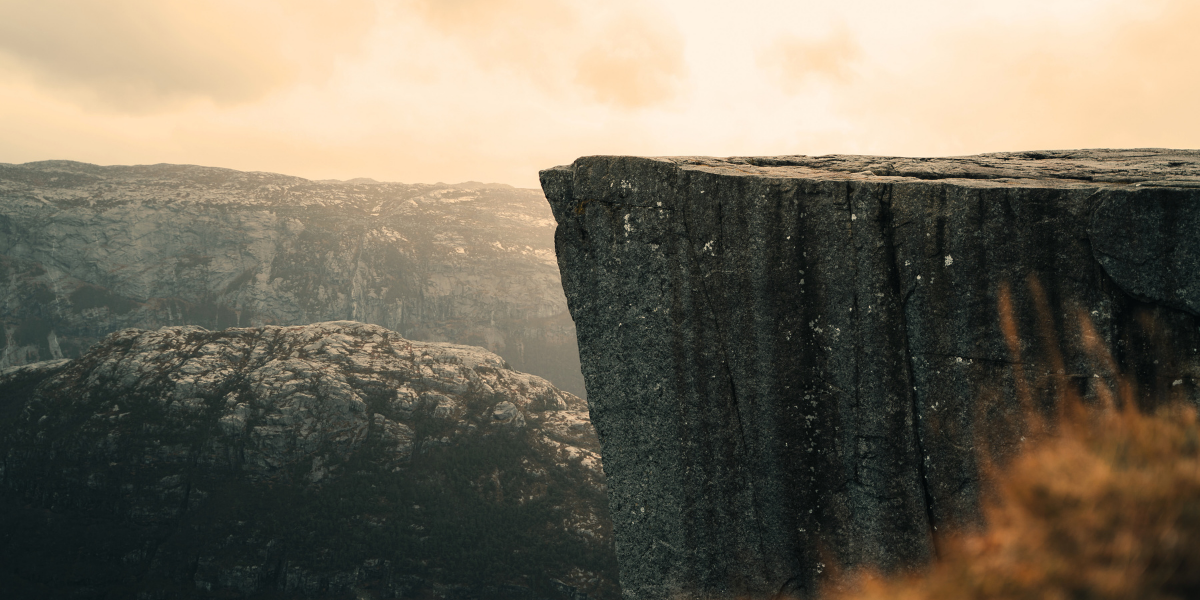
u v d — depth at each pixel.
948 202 9.62
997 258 9.35
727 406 11.18
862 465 10.29
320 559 143.25
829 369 10.52
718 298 11.15
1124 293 8.75
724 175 10.95
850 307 10.30
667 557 11.59
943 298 9.72
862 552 10.33
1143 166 10.54
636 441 11.80
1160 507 2.38
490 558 146.25
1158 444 2.67
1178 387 8.47
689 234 11.28
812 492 10.73
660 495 11.62
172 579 140.38
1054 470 2.79
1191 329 8.42
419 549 147.50
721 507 11.26
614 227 11.78
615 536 12.05
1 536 145.38
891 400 10.05
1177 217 8.34
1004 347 9.33
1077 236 8.97
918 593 2.80
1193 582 2.23
